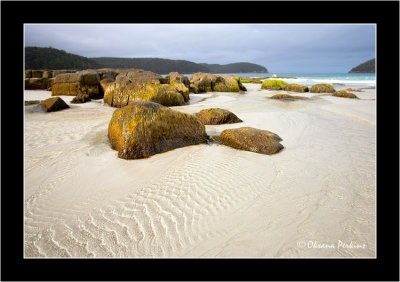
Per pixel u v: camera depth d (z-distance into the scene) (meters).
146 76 20.48
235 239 3.07
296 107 14.23
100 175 5.00
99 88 19.02
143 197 4.10
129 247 2.97
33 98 16.53
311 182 4.60
